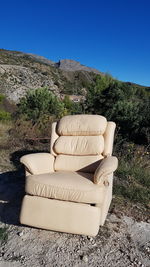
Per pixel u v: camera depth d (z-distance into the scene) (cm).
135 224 265
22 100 855
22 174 400
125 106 622
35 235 235
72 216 218
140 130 570
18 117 787
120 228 255
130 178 382
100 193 220
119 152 493
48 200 225
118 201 317
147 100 654
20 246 218
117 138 537
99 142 292
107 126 307
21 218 229
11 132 639
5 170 416
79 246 221
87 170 288
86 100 821
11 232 238
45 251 212
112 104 748
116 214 283
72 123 314
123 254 215
